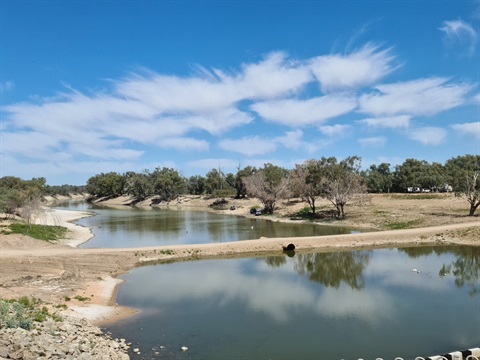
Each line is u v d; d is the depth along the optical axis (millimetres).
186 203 169125
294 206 107625
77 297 28516
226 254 49906
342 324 23531
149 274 38844
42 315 20766
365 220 78125
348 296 29641
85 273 37219
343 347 20203
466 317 24625
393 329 22672
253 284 34125
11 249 47250
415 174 143375
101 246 56031
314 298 29266
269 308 26906
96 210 142500
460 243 53500
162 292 31578
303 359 18812
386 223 72688
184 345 20500
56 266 39156
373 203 102625
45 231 61125
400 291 30953
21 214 74375
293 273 38688
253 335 21906
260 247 51719
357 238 55312
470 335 21688
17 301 23859
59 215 110000
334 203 91125
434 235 56812
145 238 65125
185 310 26609
